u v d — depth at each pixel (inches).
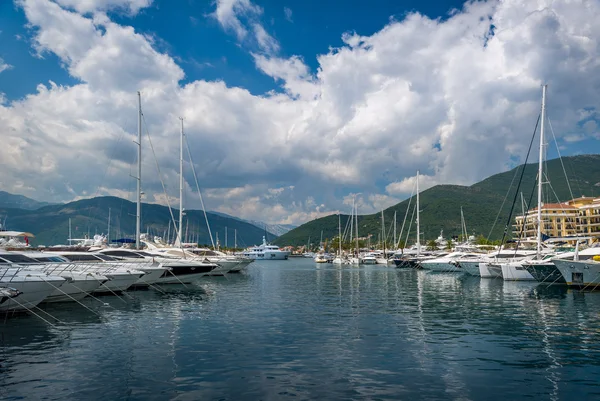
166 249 2113.7
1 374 536.1
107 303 1186.6
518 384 506.3
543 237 1932.8
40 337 741.9
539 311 1039.0
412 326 848.9
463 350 658.2
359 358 613.0
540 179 1877.5
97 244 2251.5
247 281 2118.6
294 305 1161.4
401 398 463.5
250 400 456.4
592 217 4156.0
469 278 2214.6
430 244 6309.1
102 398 460.8
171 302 1216.8
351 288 1696.6
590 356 624.4
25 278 940.0
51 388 489.1
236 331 796.0
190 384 503.2
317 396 468.4
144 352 641.6
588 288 1478.8
